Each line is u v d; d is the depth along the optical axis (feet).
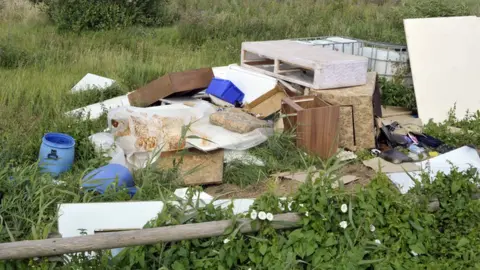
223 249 13.23
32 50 36.73
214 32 44.75
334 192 14.46
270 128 22.47
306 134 21.97
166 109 22.45
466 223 15.16
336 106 22.08
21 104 26.07
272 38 44.09
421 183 16.01
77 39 41.29
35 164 18.22
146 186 17.93
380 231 14.47
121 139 21.39
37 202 16.14
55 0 45.93
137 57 37.17
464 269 14.37
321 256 13.71
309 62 24.29
